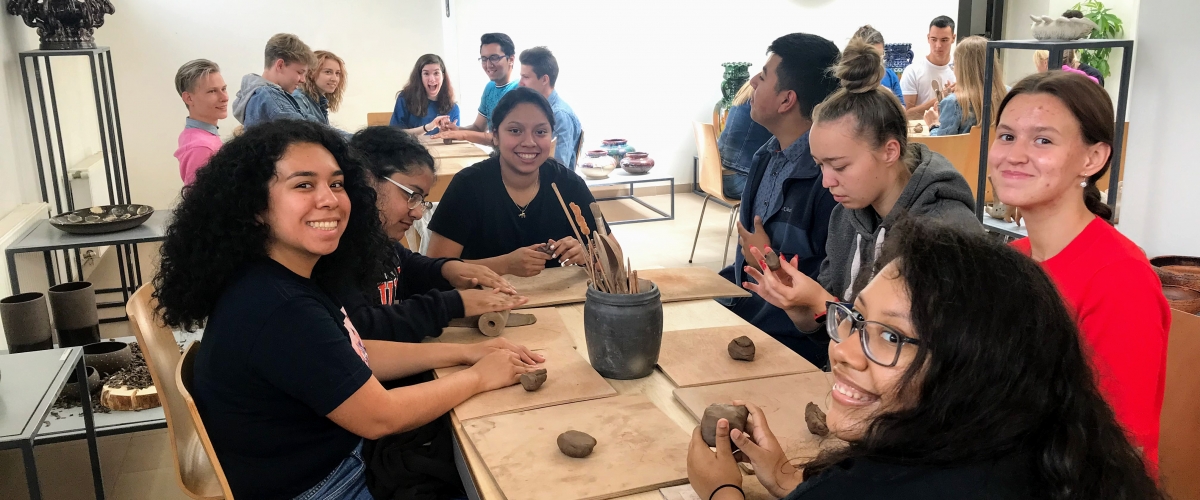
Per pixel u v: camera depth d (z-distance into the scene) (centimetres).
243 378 138
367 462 154
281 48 425
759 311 221
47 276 374
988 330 74
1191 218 289
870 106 161
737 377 152
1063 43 297
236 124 578
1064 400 76
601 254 153
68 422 236
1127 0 656
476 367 153
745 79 592
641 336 152
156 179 568
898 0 699
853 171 166
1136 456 81
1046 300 77
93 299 279
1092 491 74
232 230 138
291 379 135
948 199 164
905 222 88
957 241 81
